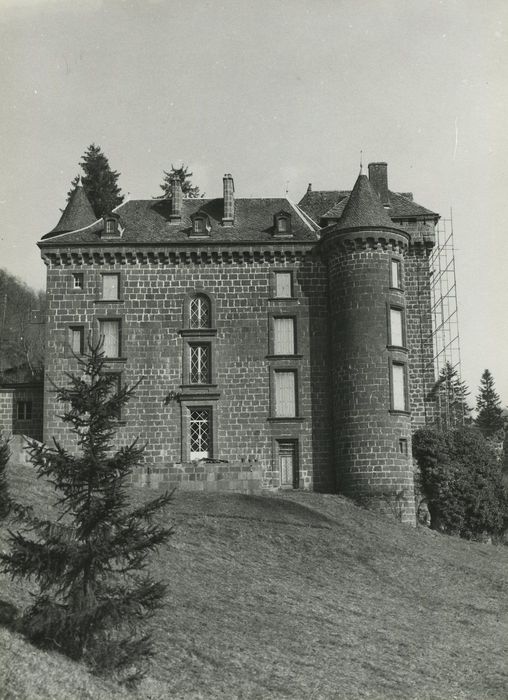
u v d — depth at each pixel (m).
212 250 43.19
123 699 15.05
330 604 25.42
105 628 15.53
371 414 39.84
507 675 21.17
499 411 97.56
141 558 16.17
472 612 27.47
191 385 42.31
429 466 42.16
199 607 22.38
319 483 41.66
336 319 41.50
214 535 30.16
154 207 45.97
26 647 15.41
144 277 43.28
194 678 17.53
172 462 41.53
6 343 80.31
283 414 42.44
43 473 16.17
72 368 42.38
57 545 15.71
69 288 43.09
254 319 43.00
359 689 18.72
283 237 43.50
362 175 43.00
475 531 41.59
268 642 20.84
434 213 45.94
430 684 19.83
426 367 44.84
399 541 34.78
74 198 47.50
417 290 45.47
